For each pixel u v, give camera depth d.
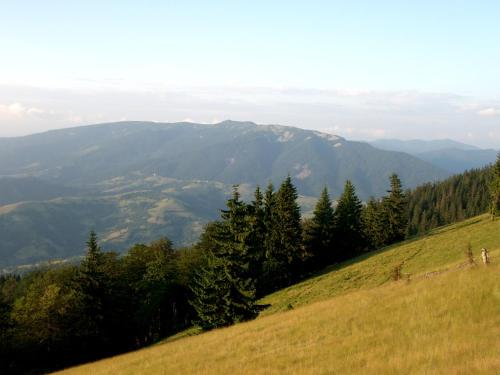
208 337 29.48
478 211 156.00
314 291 54.25
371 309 22.22
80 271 51.50
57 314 51.41
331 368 14.55
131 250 77.94
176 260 82.00
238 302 40.16
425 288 22.42
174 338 59.78
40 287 59.16
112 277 57.47
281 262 67.50
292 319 26.39
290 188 68.75
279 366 16.84
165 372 20.47
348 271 60.69
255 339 23.33
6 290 94.00
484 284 19.50
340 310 24.36
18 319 52.06
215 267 41.06
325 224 76.38
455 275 23.33
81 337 52.19
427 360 12.89
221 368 18.45
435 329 16.62
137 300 66.00
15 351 50.91
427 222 161.38
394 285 28.05
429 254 54.88
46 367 52.41
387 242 86.94
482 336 14.34
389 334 17.42
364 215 94.56
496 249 42.66
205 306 41.50
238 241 41.31
